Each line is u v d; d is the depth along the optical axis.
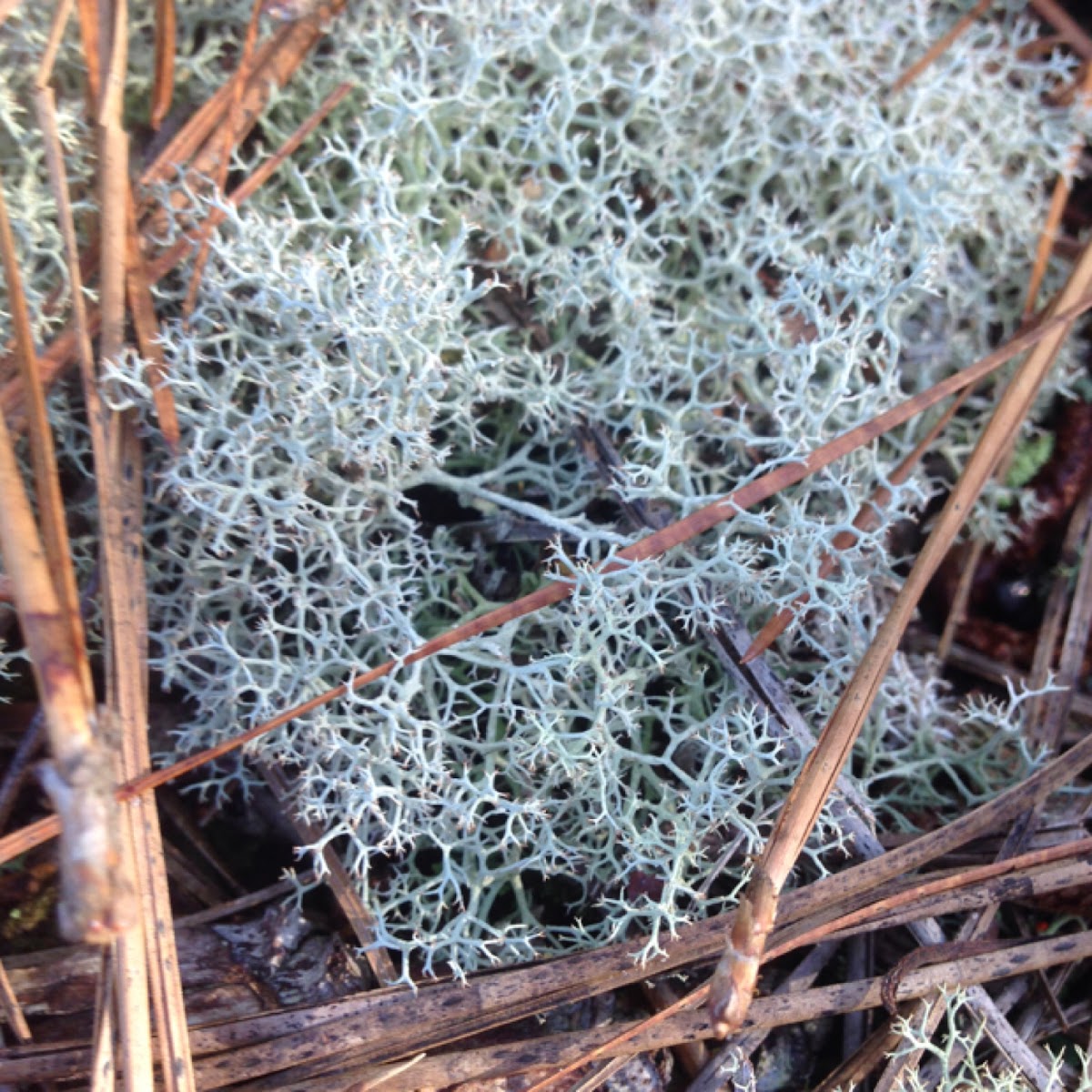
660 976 0.10
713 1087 0.10
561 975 0.09
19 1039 0.09
